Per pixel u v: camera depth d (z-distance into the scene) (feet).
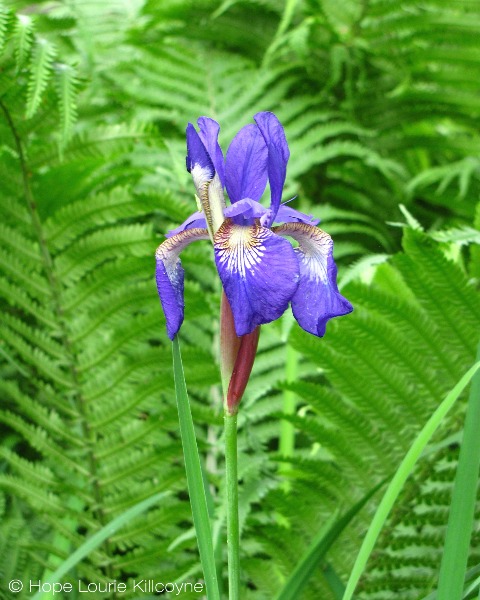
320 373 2.46
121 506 2.19
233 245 1.38
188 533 1.89
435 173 3.07
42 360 2.22
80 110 2.64
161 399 2.35
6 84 2.08
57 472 2.33
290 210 1.49
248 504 2.04
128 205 2.21
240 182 1.50
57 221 2.20
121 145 2.23
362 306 2.06
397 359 2.02
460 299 1.96
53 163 2.23
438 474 2.00
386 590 2.04
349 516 1.67
